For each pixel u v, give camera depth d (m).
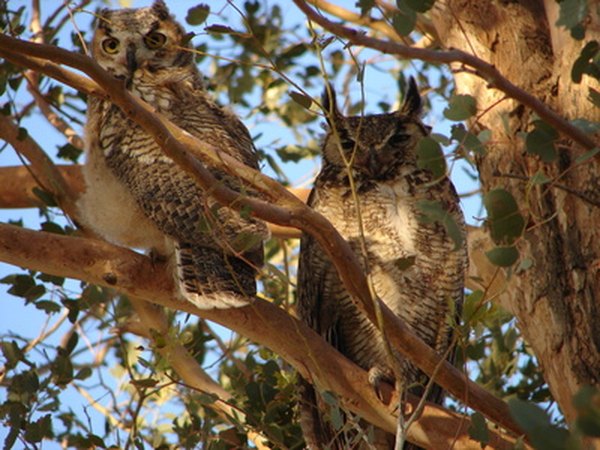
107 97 7.18
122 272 8.87
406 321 11.05
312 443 9.84
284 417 9.96
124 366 10.58
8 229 8.55
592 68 6.95
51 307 10.41
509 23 9.54
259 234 8.46
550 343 8.24
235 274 8.52
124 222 10.17
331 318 11.44
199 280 8.84
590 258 8.18
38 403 9.71
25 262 8.64
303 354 9.03
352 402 9.16
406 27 7.01
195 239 9.23
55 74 7.14
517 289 8.50
